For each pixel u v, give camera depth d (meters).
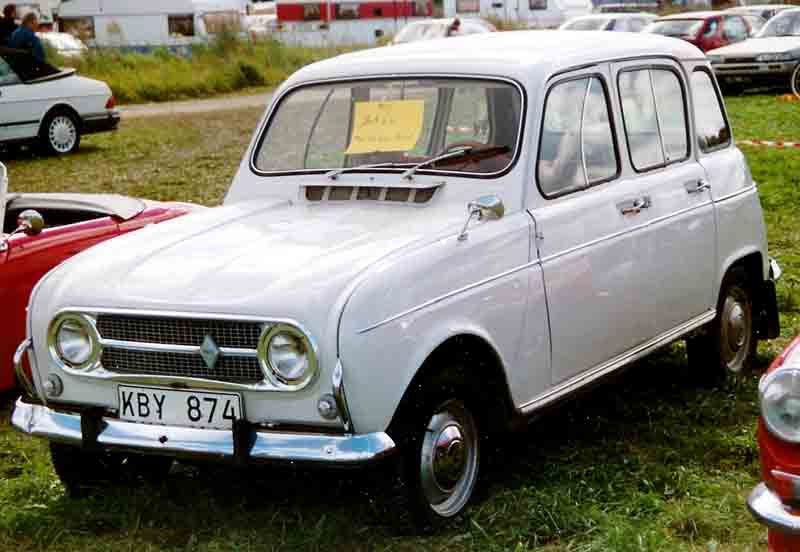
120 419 4.57
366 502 4.88
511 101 5.13
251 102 27.27
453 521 4.61
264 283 4.38
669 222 5.78
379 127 5.42
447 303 4.49
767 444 3.64
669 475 5.03
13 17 18.52
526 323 4.89
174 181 14.58
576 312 5.17
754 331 6.66
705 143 6.34
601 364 5.41
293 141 5.63
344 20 41.31
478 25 28.78
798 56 22.38
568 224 5.14
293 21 41.66
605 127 5.54
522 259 4.88
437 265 4.50
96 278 4.69
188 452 4.37
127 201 7.01
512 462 5.30
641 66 5.88
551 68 5.25
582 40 5.76
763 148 15.07
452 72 5.34
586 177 5.37
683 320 5.98
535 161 5.05
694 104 6.27
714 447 5.43
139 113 24.80
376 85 5.51
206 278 4.50
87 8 38.91
